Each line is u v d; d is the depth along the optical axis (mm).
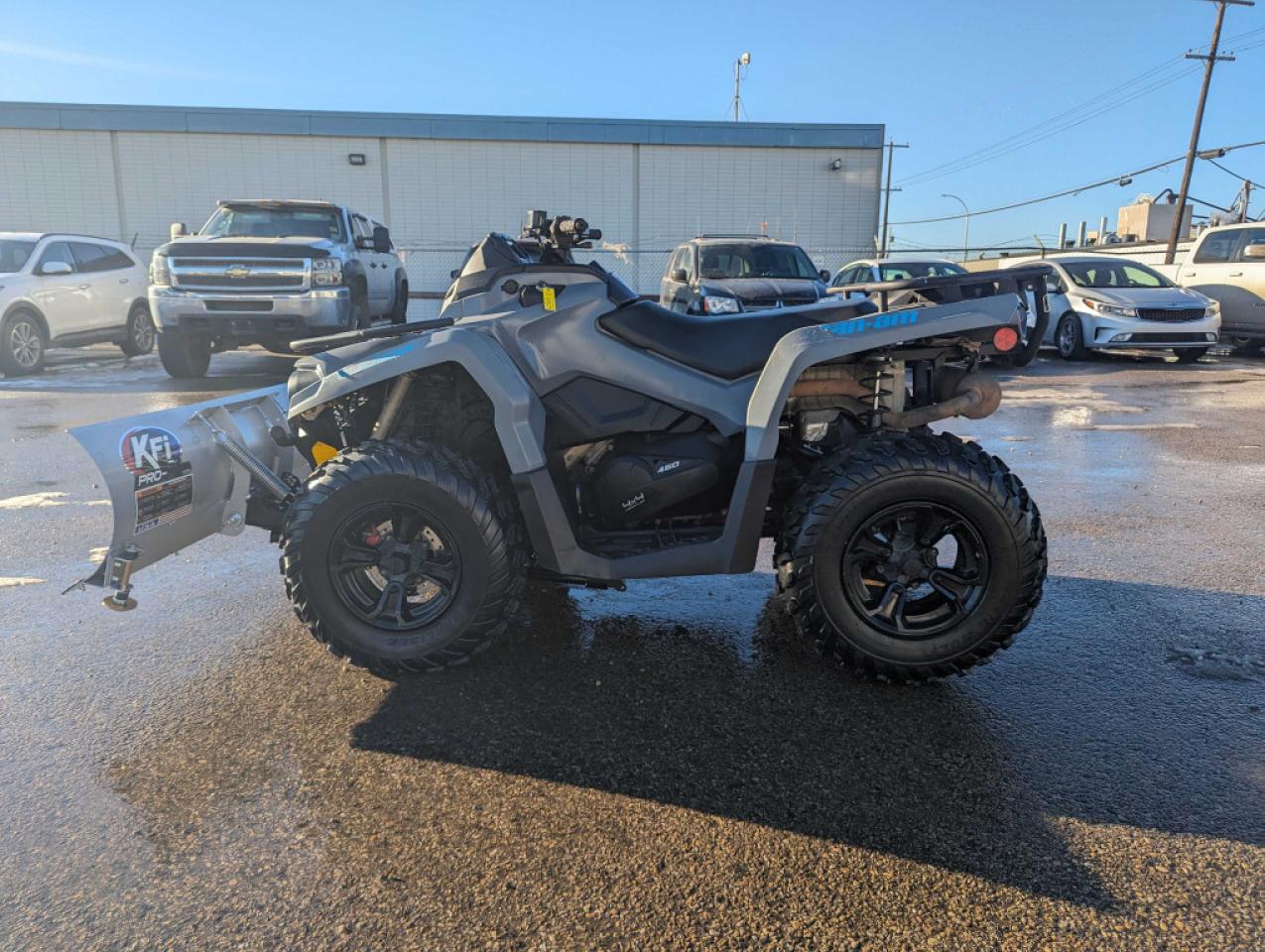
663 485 3105
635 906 2014
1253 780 2490
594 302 3145
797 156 26203
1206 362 13781
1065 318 13805
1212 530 4902
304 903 2023
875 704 2947
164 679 3141
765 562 4484
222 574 4277
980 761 2600
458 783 2496
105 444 2811
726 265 11938
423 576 3010
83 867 2148
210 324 10383
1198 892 2043
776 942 1908
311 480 2971
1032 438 7602
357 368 2979
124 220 25562
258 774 2543
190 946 1895
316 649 3398
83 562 4418
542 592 4008
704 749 2676
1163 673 3162
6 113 24797
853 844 2230
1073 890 2059
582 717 2869
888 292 3082
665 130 25875
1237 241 14297
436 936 1925
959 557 3090
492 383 2936
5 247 13094
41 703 2963
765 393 2949
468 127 25594
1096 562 4371
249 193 25641
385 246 12023
